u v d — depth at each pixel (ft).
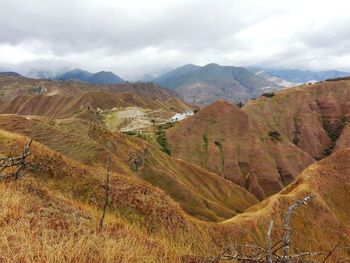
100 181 74.02
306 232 168.14
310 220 174.09
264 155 552.00
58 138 172.04
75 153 164.35
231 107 613.11
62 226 25.14
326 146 654.53
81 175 74.02
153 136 592.19
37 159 70.64
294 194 182.91
